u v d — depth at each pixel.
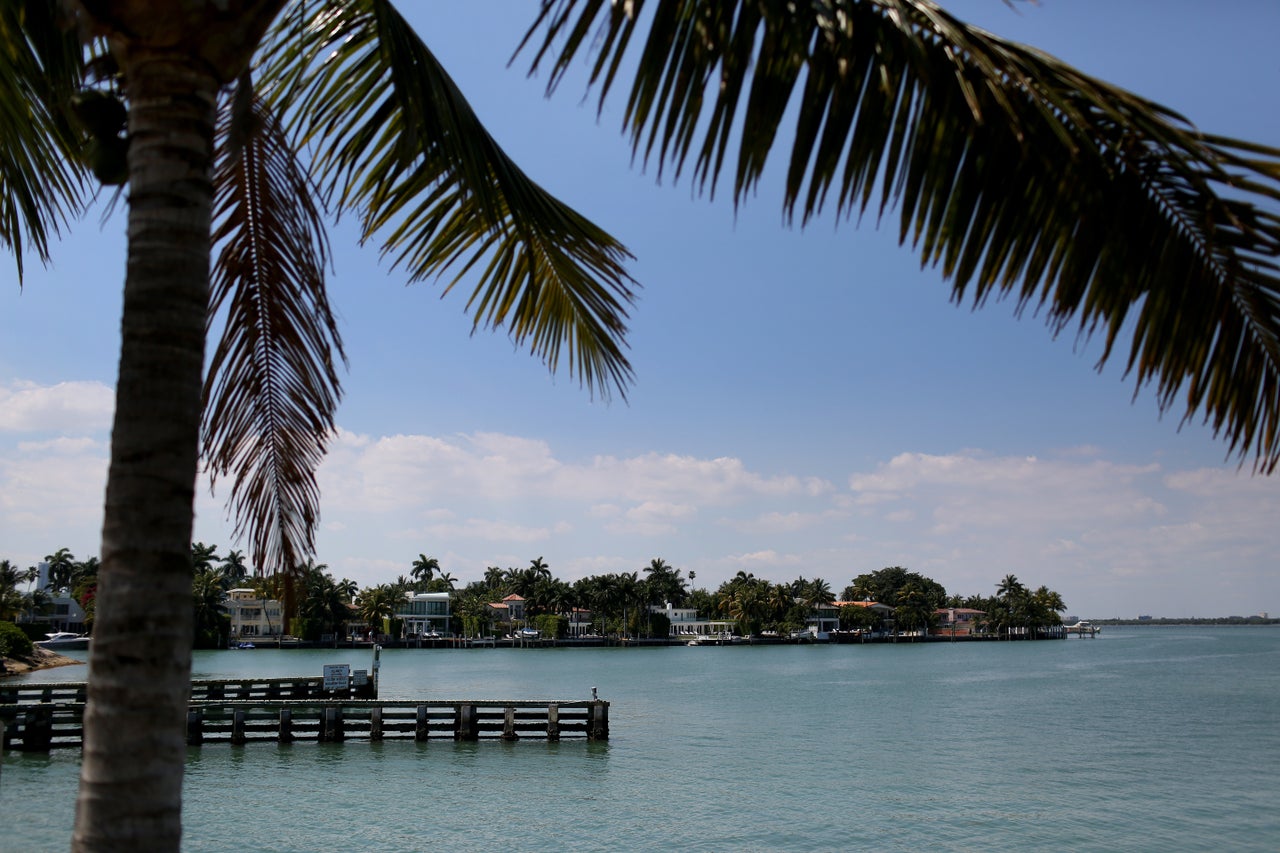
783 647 172.75
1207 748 35.97
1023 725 43.75
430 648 153.75
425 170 5.79
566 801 25.38
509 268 6.34
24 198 6.01
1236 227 3.39
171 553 3.28
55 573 161.88
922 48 3.35
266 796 25.39
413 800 25.14
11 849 18.67
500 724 35.50
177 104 3.53
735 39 3.57
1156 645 177.50
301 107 5.60
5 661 73.50
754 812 24.41
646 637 177.75
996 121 3.64
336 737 34.44
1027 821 23.59
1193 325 3.62
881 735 40.25
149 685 3.17
